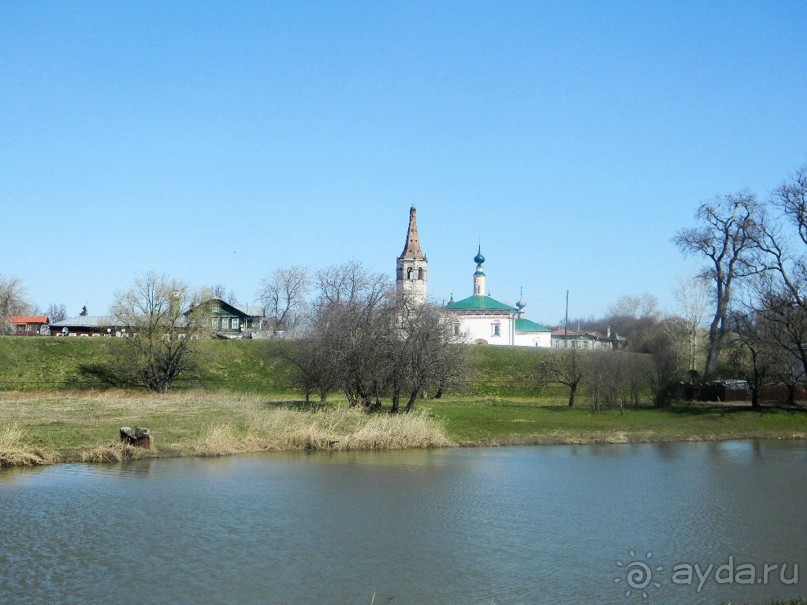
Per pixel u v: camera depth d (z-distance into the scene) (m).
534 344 146.25
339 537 25.52
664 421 61.81
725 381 79.50
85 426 45.34
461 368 58.88
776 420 62.78
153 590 20.11
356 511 29.30
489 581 21.42
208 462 39.22
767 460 44.88
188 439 43.19
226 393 79.75
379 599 19.88
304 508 29.50
